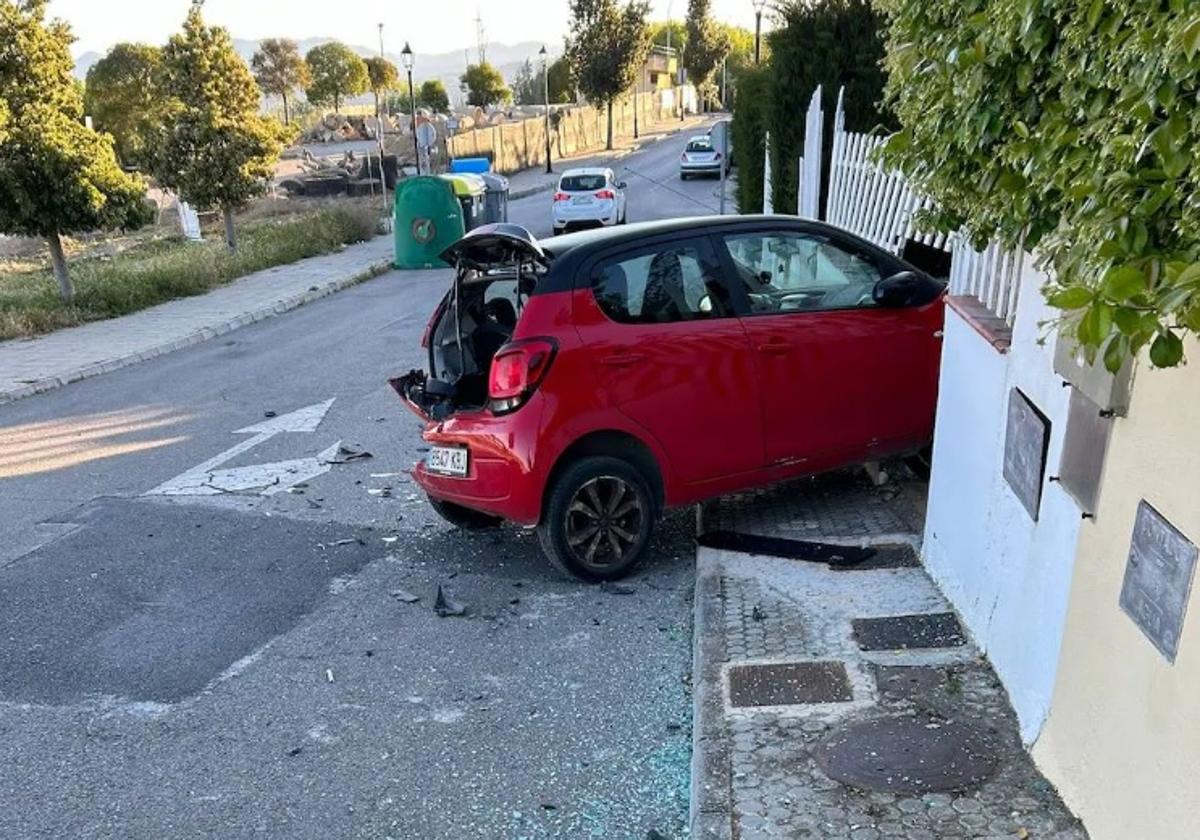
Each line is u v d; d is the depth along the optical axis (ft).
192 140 69.51
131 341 43.73
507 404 16.01
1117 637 9.02
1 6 47.44
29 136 47.85
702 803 10.58
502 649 14.99
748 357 17.02
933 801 10.28
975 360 13.64
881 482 19.99
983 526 13.29
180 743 12.86
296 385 34.12
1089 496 9.58
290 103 265.34
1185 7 5.78
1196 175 5.96
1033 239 9.85
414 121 104.22
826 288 18.34
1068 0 7.72
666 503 17.16
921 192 11.86
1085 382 9.25
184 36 68.95
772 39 44.98
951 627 13.96
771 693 12.63
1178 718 7.89
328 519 20.72
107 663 15.01
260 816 11.33
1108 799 9.12
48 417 31.99
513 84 331.36
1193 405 7.68
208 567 18.51
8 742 13.00
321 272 64.54
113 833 11.12
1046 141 8.41
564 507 16.35
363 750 12.55
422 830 10.96
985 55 9.08
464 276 18.07
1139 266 6.31
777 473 17.85
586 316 16.17
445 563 18.29
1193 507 7.69
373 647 15.24
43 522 21.39
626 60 195.31
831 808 10.32
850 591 15.42
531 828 10.89
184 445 27.17
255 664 14.85
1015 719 11.62
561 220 82.48
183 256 69.26
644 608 16.14
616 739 12.56
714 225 17.49
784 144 44.01
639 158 168.04
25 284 59.31
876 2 12.21
